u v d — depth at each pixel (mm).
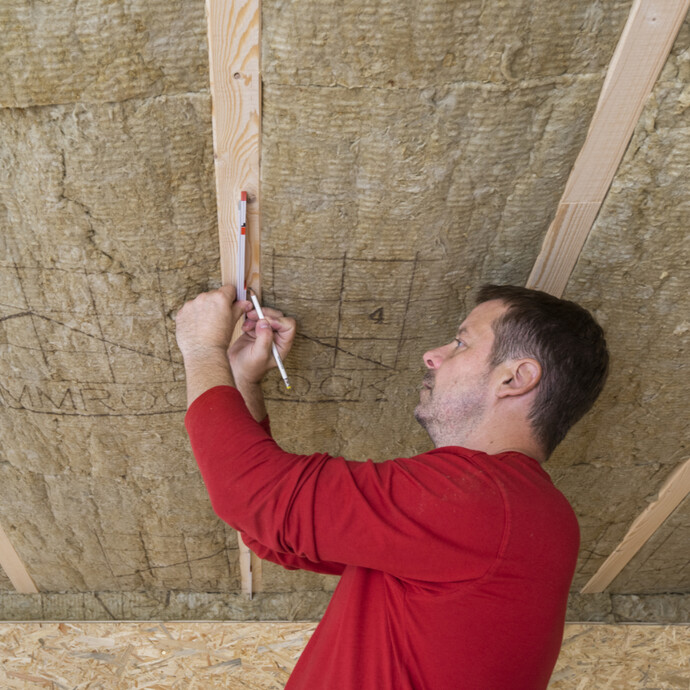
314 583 2592
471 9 1067
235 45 1098
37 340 1597
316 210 1351
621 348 1651
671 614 2682
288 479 1115
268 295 1529
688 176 1281
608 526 2316
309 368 1717
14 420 1815
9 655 2293
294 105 1185
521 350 1256
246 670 2285
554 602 1075
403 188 1313
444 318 1600
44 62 1107
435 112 1199
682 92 1164
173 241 1402
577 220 1382
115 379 1701
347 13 1067
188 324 1437
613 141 1241
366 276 1484
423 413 1353
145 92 1160
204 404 1246
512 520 1053
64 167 1256
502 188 1332
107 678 2240
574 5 1069
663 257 1436
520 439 1250
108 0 1042
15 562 2359
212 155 1267
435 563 1052
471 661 1037
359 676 1083
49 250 1407
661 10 1063
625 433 1924
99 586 2533
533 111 1212
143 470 1996
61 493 2072
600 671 2363
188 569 2455
